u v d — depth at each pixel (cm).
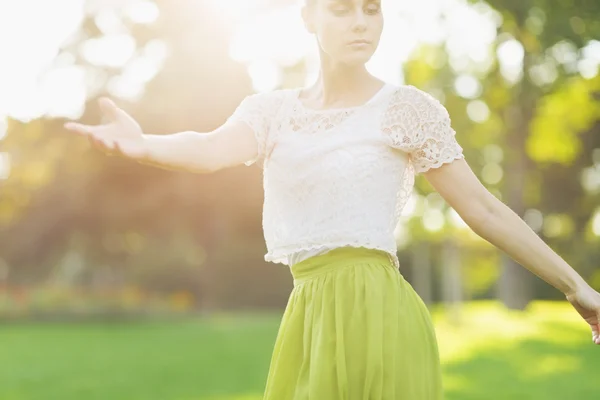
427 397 280
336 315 275
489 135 3262
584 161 3619
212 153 284
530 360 1498
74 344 2069
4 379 1307
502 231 283
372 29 277
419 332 283
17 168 4347
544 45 2777
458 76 3170
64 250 4622
